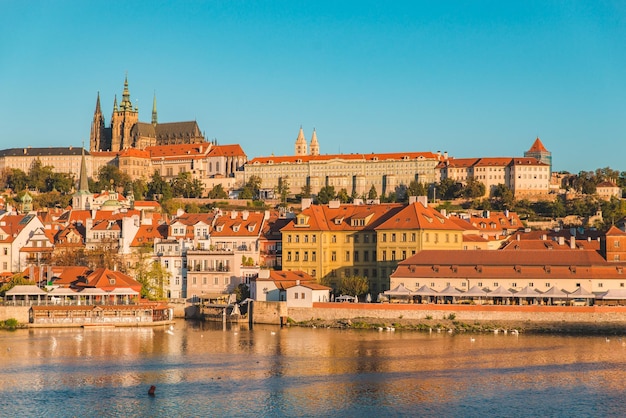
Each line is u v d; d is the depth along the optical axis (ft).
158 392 574.15
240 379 609.42
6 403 546.67
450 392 574.56
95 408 537.24
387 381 603.67
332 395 567.59
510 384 594.65
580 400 555.28
